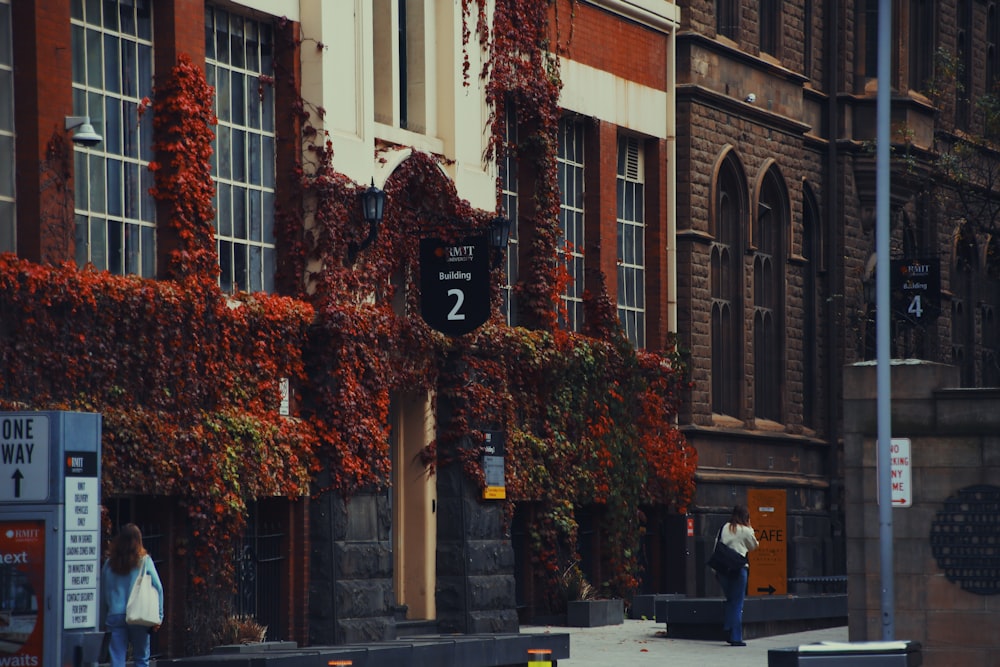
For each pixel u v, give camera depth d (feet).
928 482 66.80
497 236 91.56
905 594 66.90
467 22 96.02
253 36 82.64
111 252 73.36
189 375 74.54
